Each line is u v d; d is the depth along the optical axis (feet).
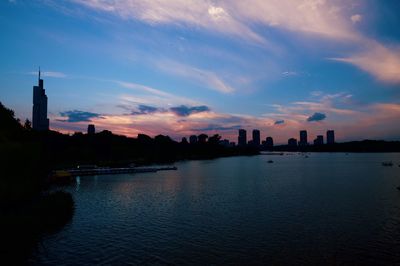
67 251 144.66
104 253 142.10
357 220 199.21
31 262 132.77
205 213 220.43
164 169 624.59
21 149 237.66
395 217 206.59
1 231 154.81
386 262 132.36
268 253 142.20
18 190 211.41
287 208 237.66
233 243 155.33
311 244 153.69
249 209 234.38
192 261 133.39
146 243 155.33
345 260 134.72
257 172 594.24
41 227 179.42
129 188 350.43
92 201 267.80
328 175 522.88
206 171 613.93
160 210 230.68
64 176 401.08
